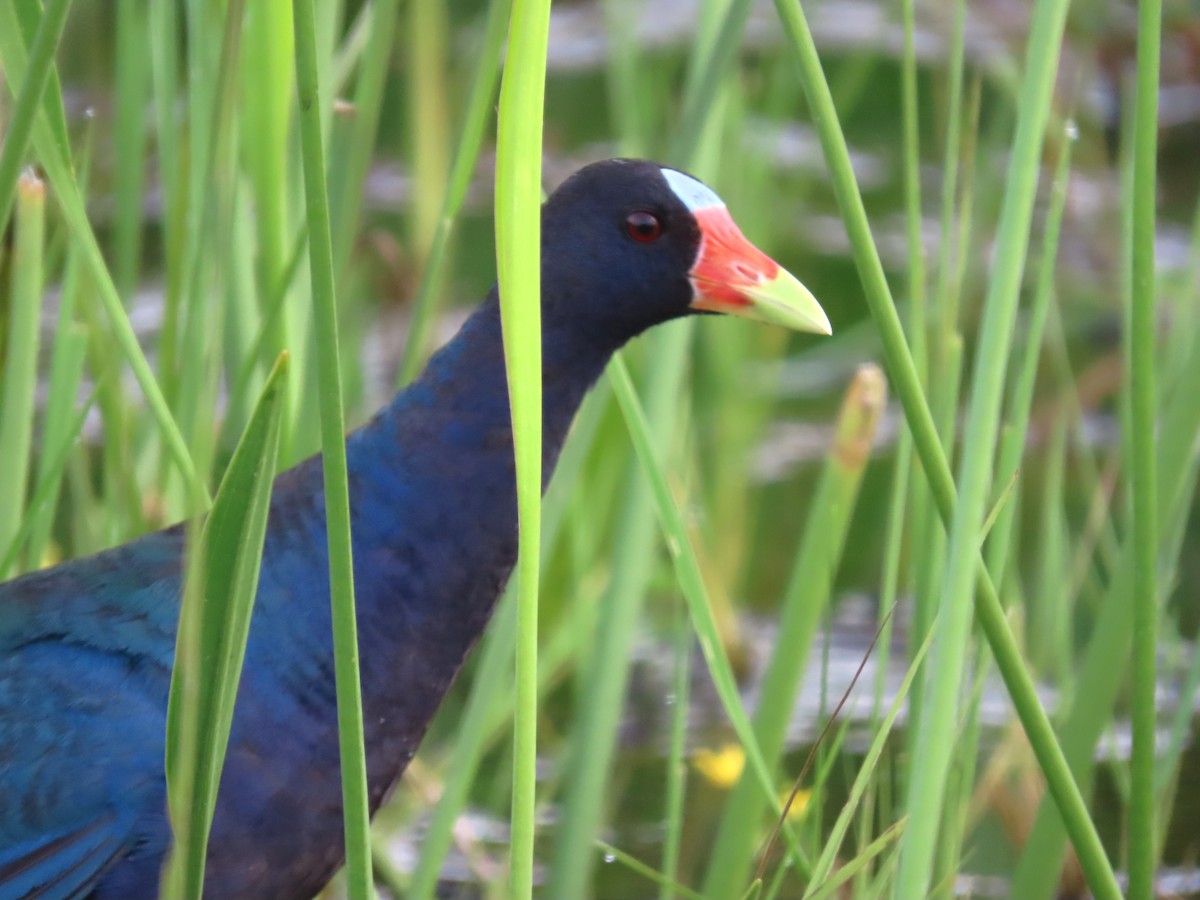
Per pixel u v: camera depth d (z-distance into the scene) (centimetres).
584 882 458
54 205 465
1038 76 443
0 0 444
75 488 463
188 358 455
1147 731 446
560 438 454
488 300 452
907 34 450
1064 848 455
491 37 451
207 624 439
